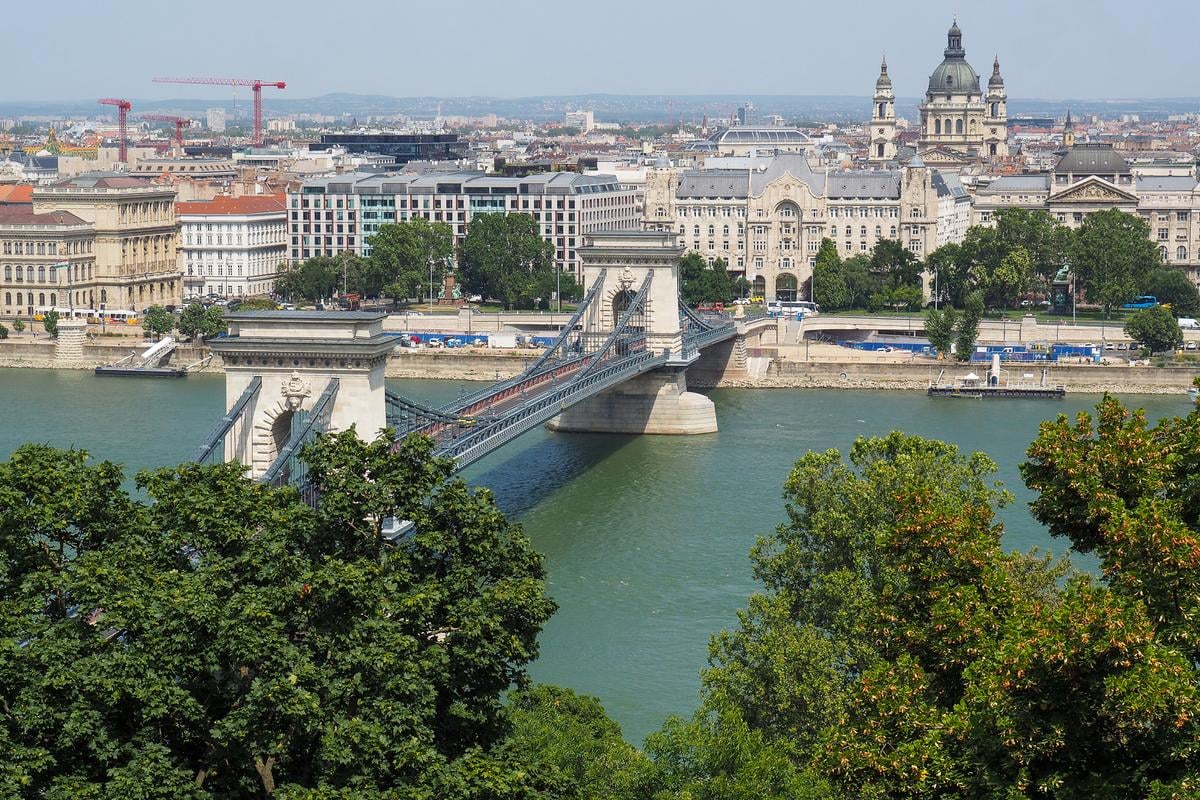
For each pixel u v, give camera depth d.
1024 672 137.50
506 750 152.75
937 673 155.12
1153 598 144.25
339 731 146.38
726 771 156.88
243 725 146.12
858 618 189.50
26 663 147.00
